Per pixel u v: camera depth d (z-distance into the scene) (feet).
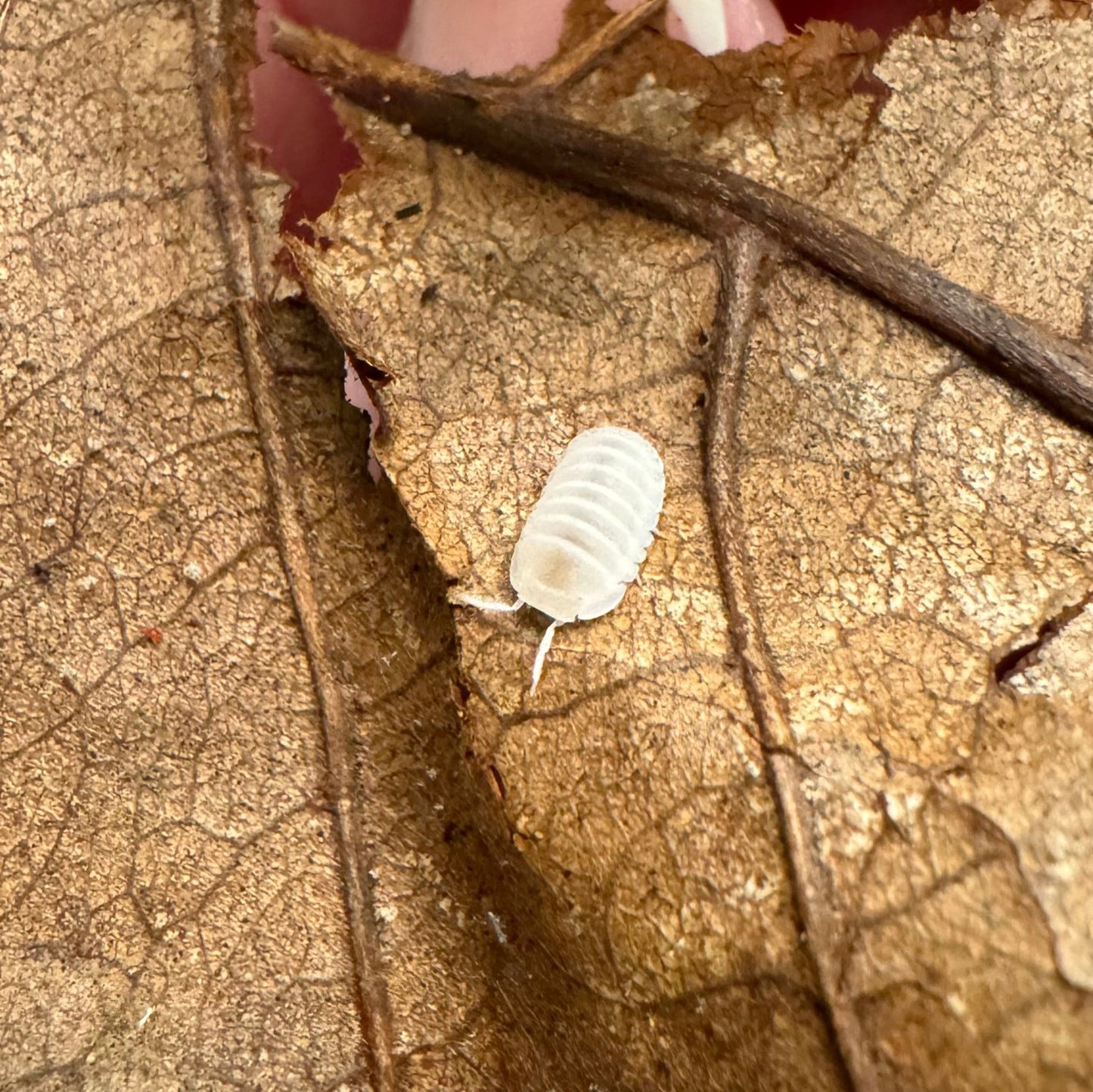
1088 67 0.16
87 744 0.16
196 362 0.16
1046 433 0.15
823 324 0.15
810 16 0.16
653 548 0.15
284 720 0.16
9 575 0.16
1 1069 0.16
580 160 0.16
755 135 0.16
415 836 0.16
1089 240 0.15
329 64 0.16
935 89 0.16
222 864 0.16
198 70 0.16
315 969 0.16
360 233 0.16
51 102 0.16
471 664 0.15
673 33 0.16
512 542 0.15
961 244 0.15
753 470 0.15
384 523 0.16
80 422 0.16
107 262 0.16
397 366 0.16
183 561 0.16
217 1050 0.16
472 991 0.15
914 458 0.15
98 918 0.16
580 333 0.16
